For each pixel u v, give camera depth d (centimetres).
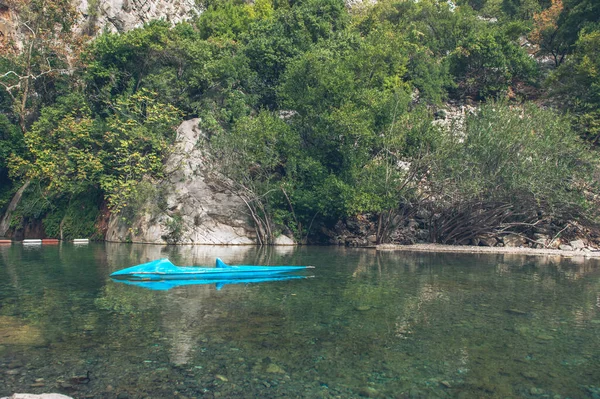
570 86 3503
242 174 2620
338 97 2677
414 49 4078
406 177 2536
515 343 657
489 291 1084
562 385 506
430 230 2658
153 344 624
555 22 4681
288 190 2608
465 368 554
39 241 2730
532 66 4169
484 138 2381
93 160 2669
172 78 3011
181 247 2342
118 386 483
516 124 2403
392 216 2603
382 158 2659
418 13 5262
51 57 3362
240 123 2642
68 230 2967
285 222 2758
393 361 574
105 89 3022
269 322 751
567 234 2648
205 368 539
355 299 958
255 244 2677
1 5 3594
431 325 751
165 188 2720
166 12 4956
